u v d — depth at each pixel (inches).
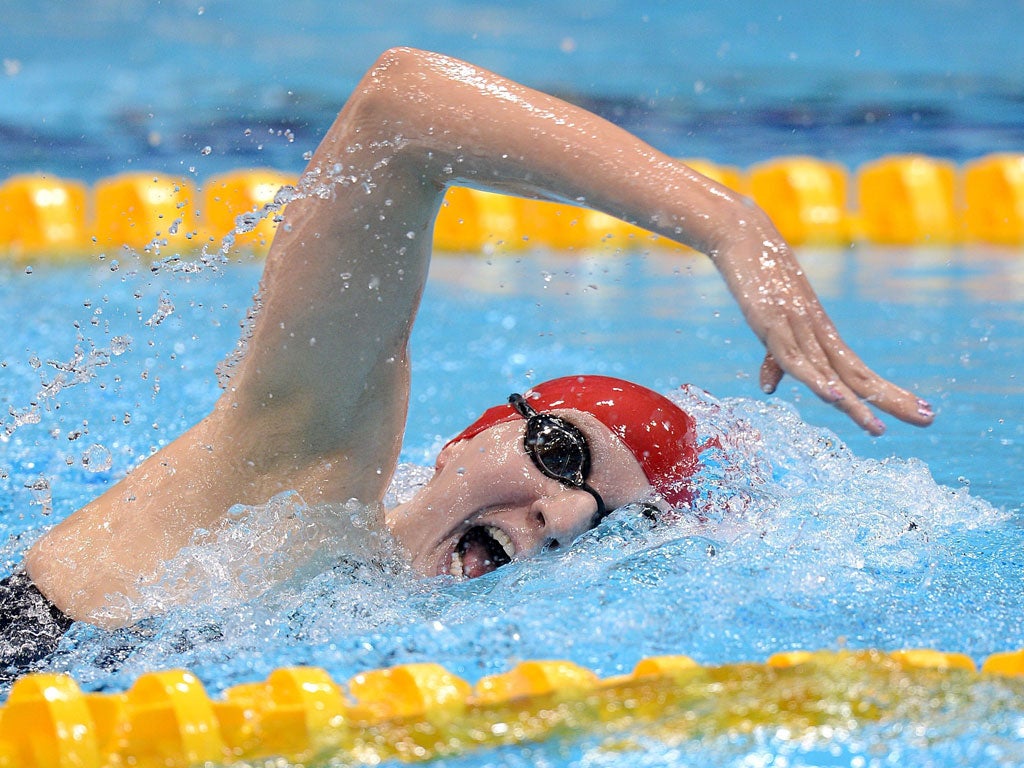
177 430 466.0
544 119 202.5
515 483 245.3
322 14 1936.5
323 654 201.9
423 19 1939.0
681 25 1958.7
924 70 1675.7
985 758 144.2
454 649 201.3
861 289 804.6
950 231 1059.3
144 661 209.2
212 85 1556.3
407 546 251.3
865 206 1087.6
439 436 469.1
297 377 225.6
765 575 230.5
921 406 174.4
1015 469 400.2
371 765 148.2
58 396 517.3
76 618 231.6
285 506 234.8
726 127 1402.6
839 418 493.0
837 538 258.5
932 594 230.8
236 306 708.7
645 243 1007.0
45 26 1786.4
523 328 711.1
